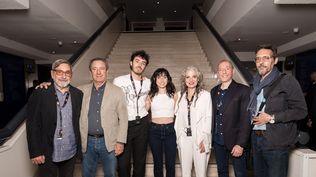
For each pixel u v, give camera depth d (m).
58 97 2.20
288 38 7.36
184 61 6.63
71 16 5.37
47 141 2.17
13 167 2.33
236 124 2.41
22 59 9.16
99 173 3.10
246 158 2.54
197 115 2.56
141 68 2.71
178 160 3.19
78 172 3.10
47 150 2.16
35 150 2.11
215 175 3.11
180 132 2.67
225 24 6.46
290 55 9.03
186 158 2.64
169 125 2.72
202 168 2.56
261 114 2.07
